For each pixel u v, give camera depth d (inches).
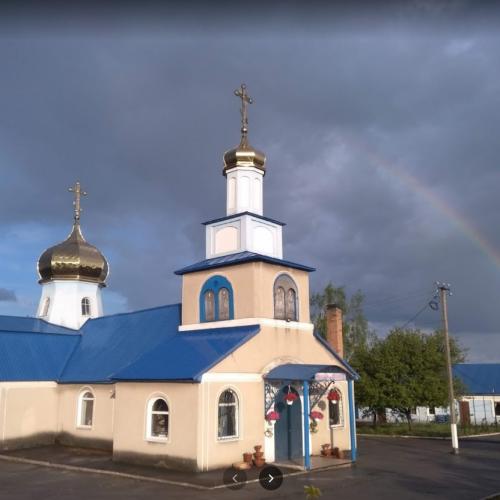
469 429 1811.0
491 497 712.4
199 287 1127.6
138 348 1210.0
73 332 1551.4
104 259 1733.5
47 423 1242.6
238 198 1216.2
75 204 1753.2
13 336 1312.7
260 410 983.6
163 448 917.8
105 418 1155.3
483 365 2578.7
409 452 1195.9
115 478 839.1
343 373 1009.5
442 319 1288.1
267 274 1067.9
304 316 1132.5
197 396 888.9
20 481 820.6
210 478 816.3
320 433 1105.4
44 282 1695.4
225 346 973.2
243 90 1296.8
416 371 1679.4
